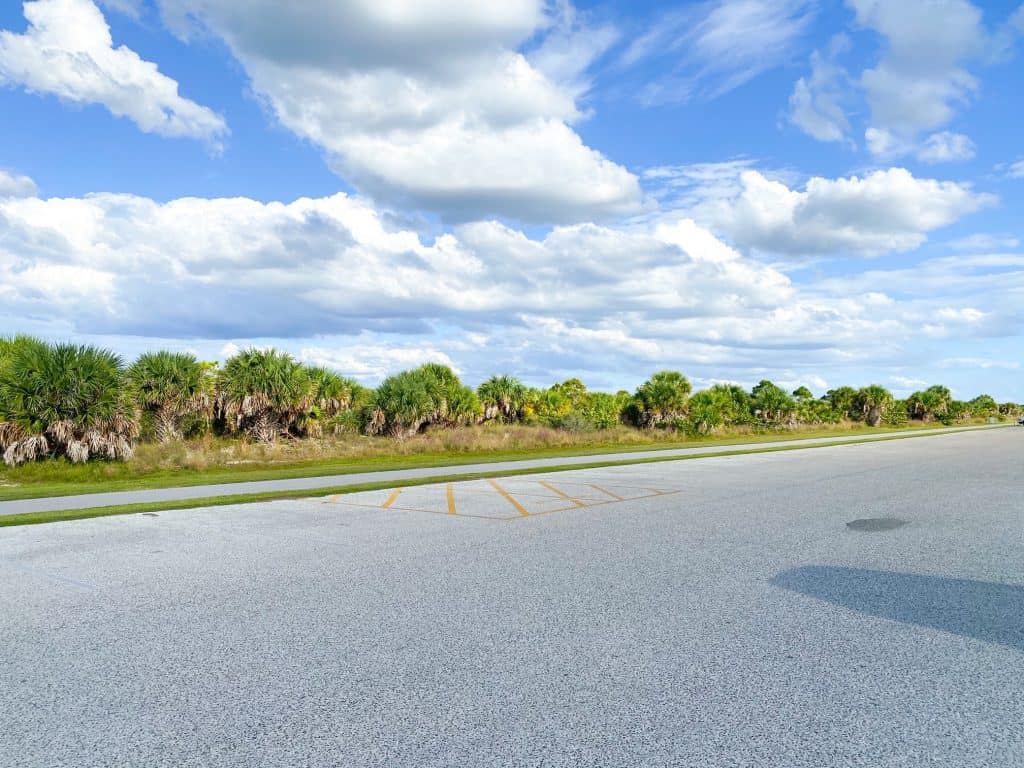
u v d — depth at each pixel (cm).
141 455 2277
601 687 447
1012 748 367
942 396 8900
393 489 1584
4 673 476
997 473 1966
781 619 589
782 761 354
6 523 1094
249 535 998
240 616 602
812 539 956
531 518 1151
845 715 406
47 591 689
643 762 353
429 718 404
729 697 431
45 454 2075
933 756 359
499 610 616
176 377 2803
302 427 3088
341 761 356
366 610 618
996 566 789
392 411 3356
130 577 746
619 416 4950
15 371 2088
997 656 502
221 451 2569
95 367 2170
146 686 453
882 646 522
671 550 881
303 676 468
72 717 409
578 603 638
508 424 4253
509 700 428
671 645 525
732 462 2411
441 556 848
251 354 2992
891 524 1082
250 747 372
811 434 5319
